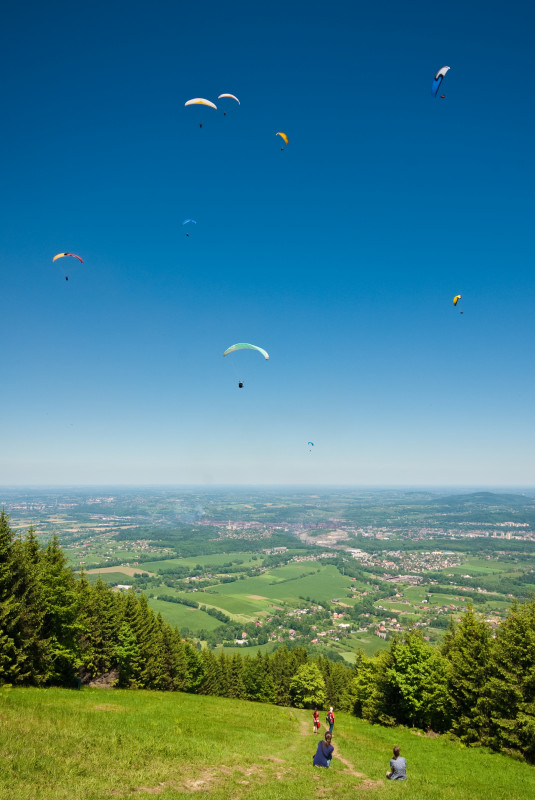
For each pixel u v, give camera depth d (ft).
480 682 107.65
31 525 130.93
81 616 124.77
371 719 143.84
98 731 58.70
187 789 45.75
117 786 42.37
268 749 71.61
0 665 92.94
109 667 155.84
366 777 62.80
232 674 252.62
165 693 138.82
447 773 76.54
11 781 38.04
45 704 73.56
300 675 222.28
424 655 133.49
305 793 49.21
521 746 95.20
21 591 103.60
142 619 172.76
